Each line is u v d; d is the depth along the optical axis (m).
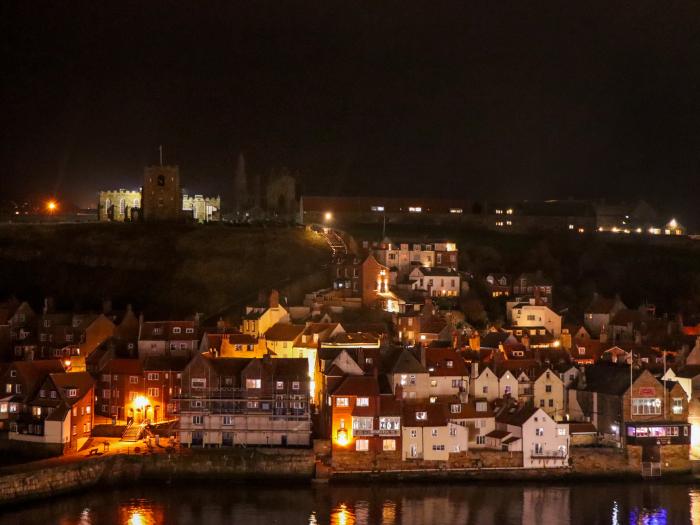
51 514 189.50
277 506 196.38
